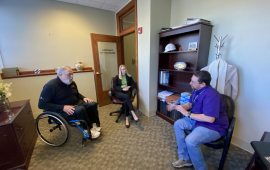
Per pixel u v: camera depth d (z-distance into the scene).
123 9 2.69
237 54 1.46
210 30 1.64
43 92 1.52
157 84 2.40
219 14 1.55
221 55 1.60
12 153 1.24
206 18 1.70
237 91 1.48
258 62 1.31
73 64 2.81
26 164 1.34
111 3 2.60
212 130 1.17
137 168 1.34
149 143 1.72
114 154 1.54
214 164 1.37
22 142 1.35
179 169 1.32
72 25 2.65
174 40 2.17
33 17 2.29
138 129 2.05
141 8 2.14
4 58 2.18
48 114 1.50
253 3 1.26
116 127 2.12
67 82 1.67
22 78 2.22
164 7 2.11
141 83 2.52
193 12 1.85
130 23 2.78
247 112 1.47
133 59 4.54
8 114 1.29
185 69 2.07
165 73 2.29
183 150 1.34
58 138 1.86
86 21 2.78
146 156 1.50
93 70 2.90
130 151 1.58
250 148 1.50
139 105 2.74
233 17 1.43
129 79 2.52
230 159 1.42
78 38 2.76
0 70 2.04
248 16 1.32
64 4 2.51
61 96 1.66
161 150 1.59
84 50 2.88
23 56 2.31
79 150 1.61
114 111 2.71
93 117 1.87
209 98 1.15
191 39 1.90
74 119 1.62
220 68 1.46
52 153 1.56
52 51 2.54
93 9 2.82
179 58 2.16
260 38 1.26
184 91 1.91
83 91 2.87
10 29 2.16
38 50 2.42
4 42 2.14
